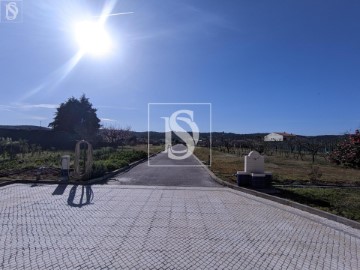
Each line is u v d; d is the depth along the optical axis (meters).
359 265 5.19
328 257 5.52
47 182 12.86
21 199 9.73
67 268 4.89
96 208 8.79
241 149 40.28
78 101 52.47
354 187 12.92
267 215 8.38
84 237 6.34
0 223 7.17
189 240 6.29
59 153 27.02
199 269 4.95
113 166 17.67
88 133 45.41
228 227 7.23
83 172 14.83
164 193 11.23
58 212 8.25
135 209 8.77
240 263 5.21
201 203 9.72
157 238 6.38
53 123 51.47
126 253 5.54
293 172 17.52
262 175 12.37
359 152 18.92
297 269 5.00
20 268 4.86
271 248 5.92
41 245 5.85
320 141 33.03
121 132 56.19
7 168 16.53
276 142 41.62
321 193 11.32
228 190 12.16
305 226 7.41
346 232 6.99
